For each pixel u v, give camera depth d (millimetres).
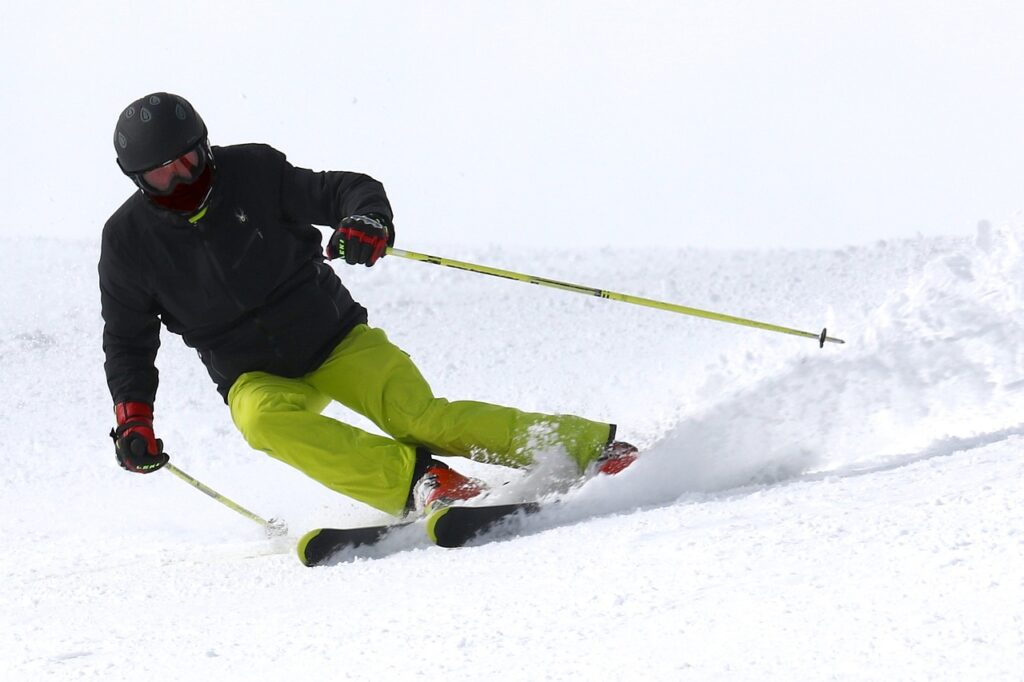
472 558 10953
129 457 13711
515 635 7633
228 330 14141
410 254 13336
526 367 32531
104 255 13656
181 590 12164
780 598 7168
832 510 9336
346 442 13531
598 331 37562
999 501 8250
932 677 5531
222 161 13562
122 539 16859
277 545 14672
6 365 38250
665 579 8227
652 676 6297
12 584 13969
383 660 7633
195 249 13508
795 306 38375
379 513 16516
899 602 6609
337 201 13539
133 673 8492
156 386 14305
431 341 38344
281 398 13820
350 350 14500
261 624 9633
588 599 8148
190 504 19609
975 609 6223
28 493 22172
